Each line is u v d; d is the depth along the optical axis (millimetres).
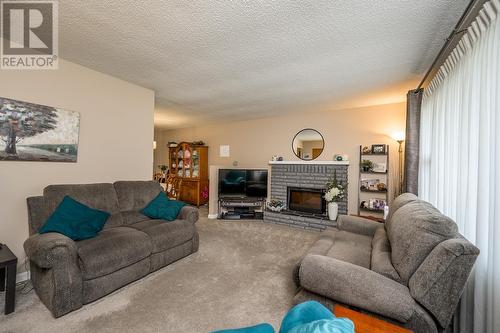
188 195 6293
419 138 2865
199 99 3859
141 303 1815
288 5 1574
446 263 1145
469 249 1114
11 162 2115
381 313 1218
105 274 1857
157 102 4066
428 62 2365
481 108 1387
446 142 2092
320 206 4395
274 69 2633
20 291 1940
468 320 1442
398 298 1191
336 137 4434
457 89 1885
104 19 1755
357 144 4223
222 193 5113
